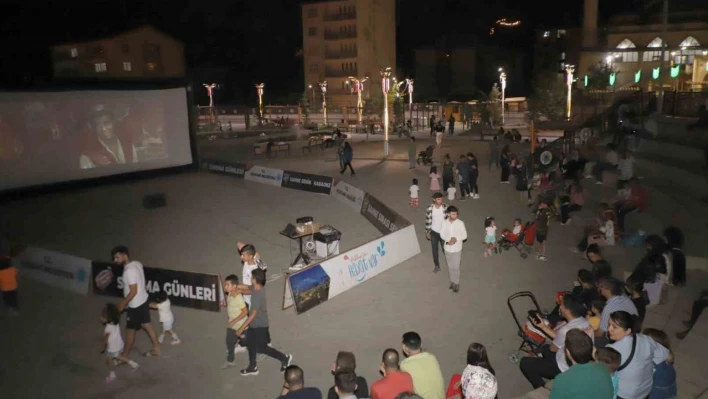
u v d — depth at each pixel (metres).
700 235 12.08
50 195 25.12
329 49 83.62
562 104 52.28
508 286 12.41
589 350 5.54
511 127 56.19
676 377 7.14
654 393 6.52
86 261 12.95
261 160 35.81
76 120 25.30
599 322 7.86
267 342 9.09
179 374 9.20
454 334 10.16
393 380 6.09
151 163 28.34
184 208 22.16
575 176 20.67
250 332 8.93
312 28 84.06
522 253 14.27
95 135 26.05
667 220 13.40
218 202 23.08
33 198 24.50
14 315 11.78
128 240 17.80
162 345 10.21
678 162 16.64
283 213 20.70
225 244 17.00
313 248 14.70
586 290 8.98
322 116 79.81
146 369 9.38
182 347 10.13
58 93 24.58
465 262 14.12
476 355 6.10
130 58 52.97
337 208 21.20
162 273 12.00
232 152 41.56
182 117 29.41
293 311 11.48
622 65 49.81
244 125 71.44
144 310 9.52
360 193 20.38
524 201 20.70
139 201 23.58
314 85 85.44
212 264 15.04
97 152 26.19
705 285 10.41
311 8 83.56
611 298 7.64
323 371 9.04
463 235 11.98
